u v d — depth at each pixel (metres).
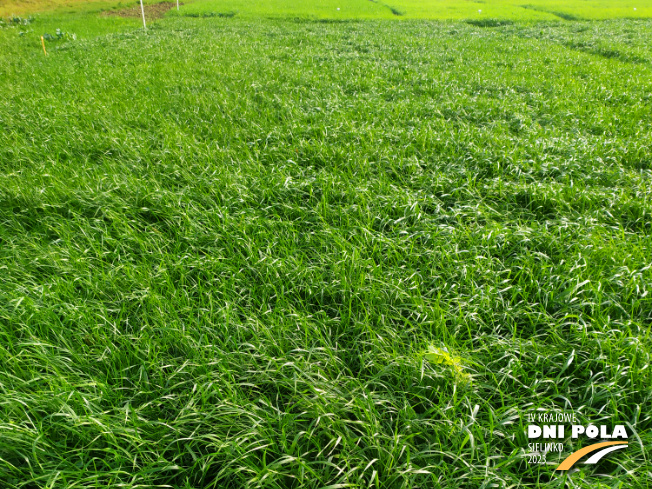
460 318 2.89
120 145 5.74
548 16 24.53
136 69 10.61
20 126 6.53
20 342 2.65
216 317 2.94
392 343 2.76
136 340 2.73
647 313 3.04
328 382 2.47
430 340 2.79
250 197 4.50
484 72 10.30
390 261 3.62
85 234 3.75
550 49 13.96
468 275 3.33
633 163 5.45
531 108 7.63
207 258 3.52
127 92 8.48
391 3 30.17
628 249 3.61
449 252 3.59
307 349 2.68
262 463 2.01
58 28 18.97
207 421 2.24
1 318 2.85
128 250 3.72
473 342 2.88
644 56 12.24
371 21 23.12
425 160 5.53
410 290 3.20
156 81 9.26
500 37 17.00
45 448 2.11
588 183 4.93
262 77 9.64
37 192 4.39
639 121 6.84
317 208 4.29
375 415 2.29
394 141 6.09
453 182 4.80
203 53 12.68
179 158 5.30
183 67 10.72
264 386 2.56
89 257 3.55
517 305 3.05
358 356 2.74
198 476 2.13
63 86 8.99
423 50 13.67
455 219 4.21
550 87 8.95
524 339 2.84
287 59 12.21
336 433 2.20
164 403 2.39
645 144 5.86
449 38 16.53
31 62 12.10
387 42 15.13
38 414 2.27
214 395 2.40
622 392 2.34
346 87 8.98
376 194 4.61
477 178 5.16
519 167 5.18
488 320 3.01
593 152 5.57
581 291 3.05
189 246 3.76
